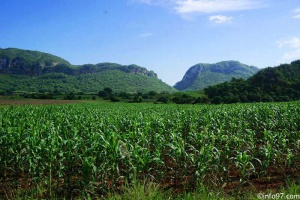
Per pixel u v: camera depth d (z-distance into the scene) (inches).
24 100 3139.8
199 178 351.3
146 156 344.5
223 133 556.1
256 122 689.6
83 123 650.8
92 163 325.4
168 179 389.7
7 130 456.4
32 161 375.2
